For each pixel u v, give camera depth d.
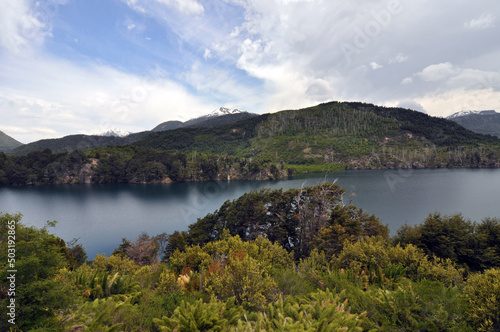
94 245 48.22
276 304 8.54
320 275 13.39
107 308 7.57
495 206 65.94
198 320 7.21
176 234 36.75
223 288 9.87
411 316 7.17
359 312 8.03
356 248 15.90
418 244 23.72
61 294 6.81
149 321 7.53
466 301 7.72
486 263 20.45
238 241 19.80
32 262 6.36
